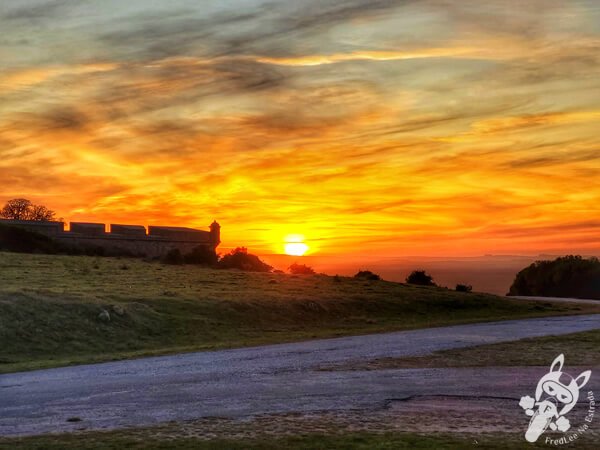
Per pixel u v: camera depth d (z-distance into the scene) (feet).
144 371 68.49
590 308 163.73
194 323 115.85
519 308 163.32
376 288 176.24
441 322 123.85
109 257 231.50
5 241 223.92
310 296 149.07
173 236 271.69
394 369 64.90
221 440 38.70
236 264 238.68
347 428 41.63
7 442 38.96
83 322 105.19
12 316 100.48
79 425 43.65
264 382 59.00
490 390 53.78
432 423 42.98
